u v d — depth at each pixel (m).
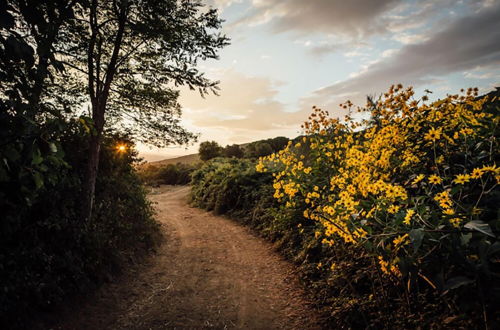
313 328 3.46
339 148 5.41
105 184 6.42
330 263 4.61
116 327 3.56
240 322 3.73
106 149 6.51
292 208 6.19
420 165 3.87
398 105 4.34
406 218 2.50
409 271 2.54
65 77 5.55
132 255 5.70
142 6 4.82
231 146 46.09
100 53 5.48
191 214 12.46
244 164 15.71
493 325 2.25
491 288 2.24
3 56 2.04
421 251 2.60
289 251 5.94
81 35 5.02
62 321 3.48
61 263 3.92
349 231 3.13
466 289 2.59
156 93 6.33
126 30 5.71
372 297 3.38
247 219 9.51
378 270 3.20
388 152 3.92
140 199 7.58
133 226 6.49
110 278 4.64
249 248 7.07
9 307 3.07
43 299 3.48
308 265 4.97
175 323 3.69
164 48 5.53
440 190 3.29
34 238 3.81
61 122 2.36
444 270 2.75
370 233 2.82
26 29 2.86
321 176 5.24
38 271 3.65
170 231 9.08
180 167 36.81
